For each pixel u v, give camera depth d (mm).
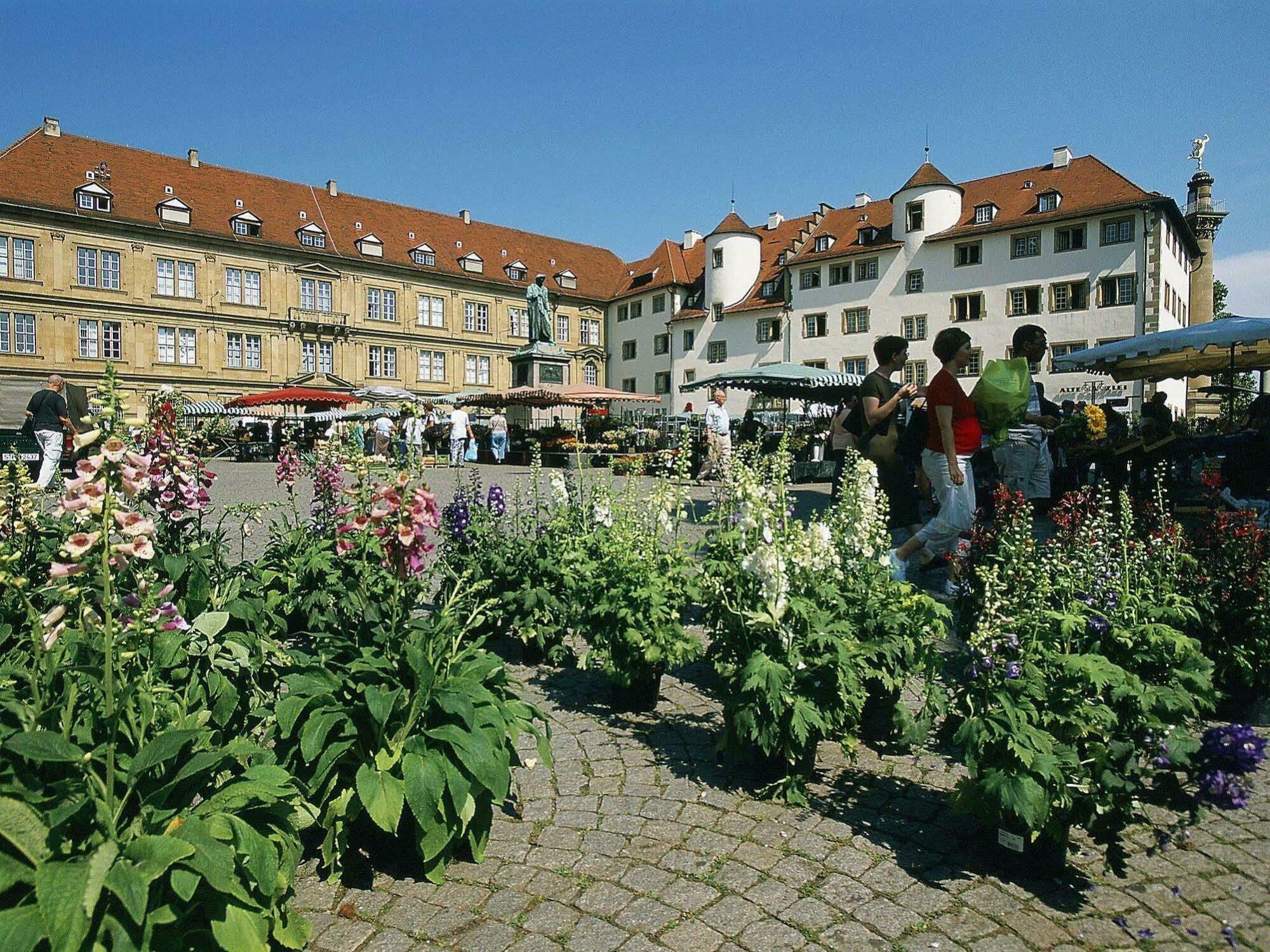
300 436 31844
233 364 52312
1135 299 38250
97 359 47219
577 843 3209
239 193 54281
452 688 2986
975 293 43188
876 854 3125
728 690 3701
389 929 2684
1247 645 4340
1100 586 4062
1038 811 2711
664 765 3941
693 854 3129
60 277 45906
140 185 49750
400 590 3594
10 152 46094
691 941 2605
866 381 6785
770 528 3809
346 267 56562
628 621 4441
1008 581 3473
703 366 57438
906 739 3771
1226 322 9719
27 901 1983
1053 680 3062
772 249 56625
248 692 3354
